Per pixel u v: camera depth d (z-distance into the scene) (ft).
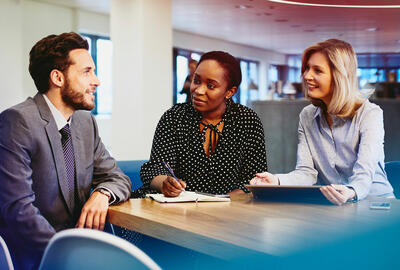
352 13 35.27
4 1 30.42
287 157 24.23
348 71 7.02
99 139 6.57
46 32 34.24
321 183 7.81
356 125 7.07
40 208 5.70
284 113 24.22
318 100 7.39
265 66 61.11
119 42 23.52
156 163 7.06
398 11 34.17
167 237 4.43
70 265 3.24
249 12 35.42
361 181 6.15
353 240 4.00
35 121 5.58
